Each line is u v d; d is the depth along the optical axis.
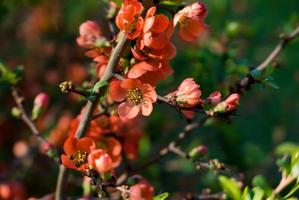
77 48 8.77
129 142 5.01
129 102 4.00
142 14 4.03
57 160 4.70
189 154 5.05
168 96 3.94
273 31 9.09
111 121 4.72
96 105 4.28
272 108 9.28
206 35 7.38
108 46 4.29
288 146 5.75
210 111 3.89
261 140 9.20
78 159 3.97
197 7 3.93
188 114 4.14
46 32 8.99
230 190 4.41
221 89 5.70
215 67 5.92
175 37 8.66
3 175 6.89
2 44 9.05
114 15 4.52
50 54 8.84
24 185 6.91
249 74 4.76
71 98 7.91
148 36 3.81
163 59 4.04
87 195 4.87
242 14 9.58
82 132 4.32
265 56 8.84
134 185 3.99
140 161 6.72
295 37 5.60
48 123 7.57
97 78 4.89
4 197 6.43
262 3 9.34
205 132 7.74
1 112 7.77
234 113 3.90
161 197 4.14
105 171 3.72
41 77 8.54
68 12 8.92
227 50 6.09
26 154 7.12
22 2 7.94
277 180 7.48
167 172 7.52
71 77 8.40
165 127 7.75
